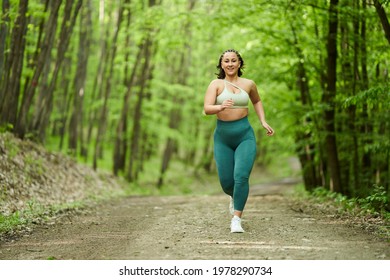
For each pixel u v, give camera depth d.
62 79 21.61
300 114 14.28
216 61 18.22
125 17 20.45
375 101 8.48
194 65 29.02
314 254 4.98
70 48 20.64
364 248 5.25
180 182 30.34
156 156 37.47
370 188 10.91
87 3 20.05
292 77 14.02
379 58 10.99
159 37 17.20
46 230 7.24
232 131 6.41
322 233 6.24
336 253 5.02
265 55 13.62
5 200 9.09
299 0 10.52
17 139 13.59
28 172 11.88
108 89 20.28
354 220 7.39
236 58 6.48
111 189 18.16
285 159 41.09
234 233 6.29
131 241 6.02
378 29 10.90
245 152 6.34
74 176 15.72
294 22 12.16
